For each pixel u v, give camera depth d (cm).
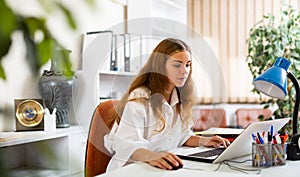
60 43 18
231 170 114
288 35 312
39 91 226
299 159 132
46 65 19
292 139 134
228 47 478
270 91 137
